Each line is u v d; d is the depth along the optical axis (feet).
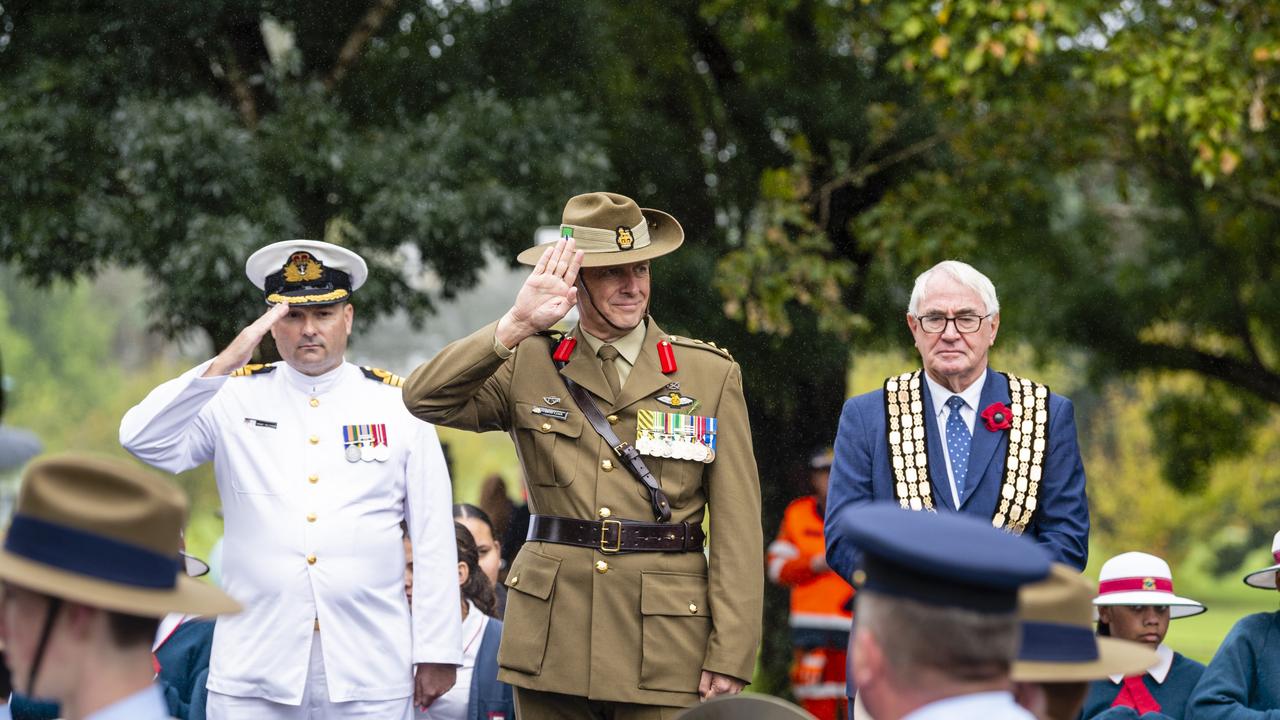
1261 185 112.68
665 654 35.78
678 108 100.78
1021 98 101.14
